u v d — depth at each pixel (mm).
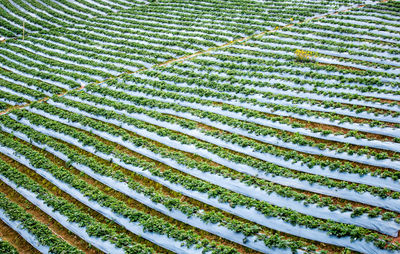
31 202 20031
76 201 19922
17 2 50781
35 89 30625
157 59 33750
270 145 21469
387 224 15852
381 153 19078
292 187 18781
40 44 38500
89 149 23234
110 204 19031
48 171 21578
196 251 16297
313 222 16469
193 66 30969
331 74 26953
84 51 36594
